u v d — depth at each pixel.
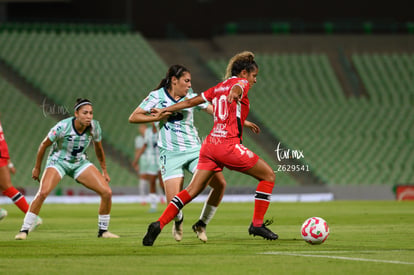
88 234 31.66
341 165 93.06
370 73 111.75
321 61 113.12
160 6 118.25
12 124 90.44
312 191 83.06
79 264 19.16
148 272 17.48
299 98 105.19
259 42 114.56
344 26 118.12
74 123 27.98
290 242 26.31
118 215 51.19
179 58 112.44
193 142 26.55
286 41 115.12
